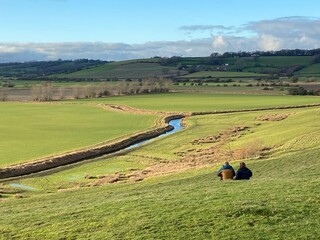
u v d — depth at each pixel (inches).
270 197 794.8
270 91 6988.2
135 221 702.5
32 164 2105.1
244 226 646.5
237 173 1092.5
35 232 705.0
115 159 2301.9
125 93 7268.7
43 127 3563.0
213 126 3440.0
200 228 649.0
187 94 6939.0
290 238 599.8
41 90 6624.0
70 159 2301.9
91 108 5177.2
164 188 1099.3
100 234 660.7
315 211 703.7
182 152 2416.3
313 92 6323.8
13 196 1478.8
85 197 1118.4
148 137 3088.1
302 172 1200.8
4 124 3754.9
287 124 2955.2
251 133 2881.4
